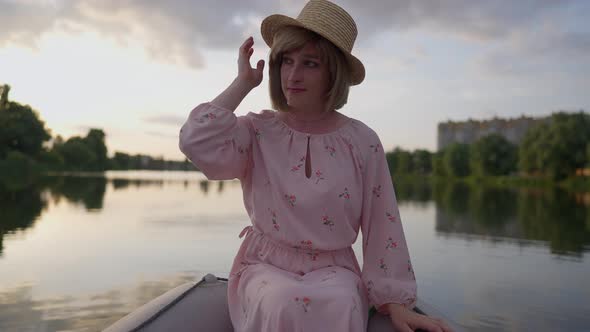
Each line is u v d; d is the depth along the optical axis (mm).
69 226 6012
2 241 4801
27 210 7957
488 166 57188
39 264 3742
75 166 65688
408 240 5723
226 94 1255
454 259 4461
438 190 23828
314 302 1016
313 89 1262
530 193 21859
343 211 1232
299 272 1229
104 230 5688
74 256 4086
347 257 1297
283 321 1002
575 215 9648
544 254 4836
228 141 1221
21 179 23125
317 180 1229
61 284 3145
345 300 1034
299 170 1243
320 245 1216
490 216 9133
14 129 44469
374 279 1261
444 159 66125
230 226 6160
